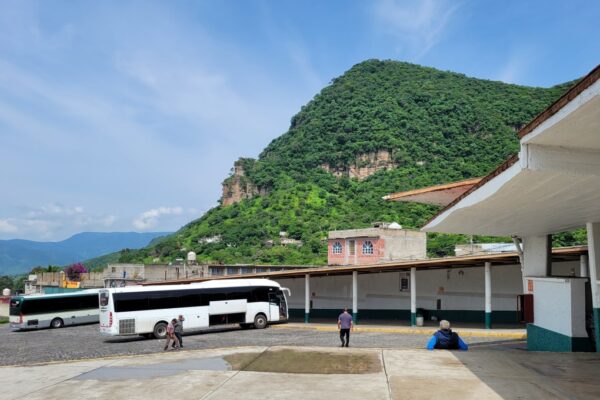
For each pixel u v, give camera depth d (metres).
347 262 56.69
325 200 115.75
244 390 10.59
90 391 11.12
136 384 11.61
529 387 9.95
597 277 13.57
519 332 24.77
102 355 20.50
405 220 95.81
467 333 25.06
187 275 65.75
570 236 56.41
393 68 170.50
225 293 29.38
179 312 27.72
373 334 26.31
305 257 90.44
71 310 37.84
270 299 30.95
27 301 36.34
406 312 33.88
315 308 38.06
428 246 74.00
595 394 9.18
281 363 13.70
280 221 109.00
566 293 14.67
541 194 9.85
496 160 116.81
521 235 17.69
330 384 10.92
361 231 55.59
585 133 7.16
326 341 22.83
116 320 26.09
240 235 107.19
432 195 19.09
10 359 20.41
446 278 32.25
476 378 10.98
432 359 13.73
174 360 14.86
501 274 30.48
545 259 17.14
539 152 7.80
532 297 17.19
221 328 31.53
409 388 10.28
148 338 28.00
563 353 14.17
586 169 7.92
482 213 12.65
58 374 13.37
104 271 73.00
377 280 35.16
